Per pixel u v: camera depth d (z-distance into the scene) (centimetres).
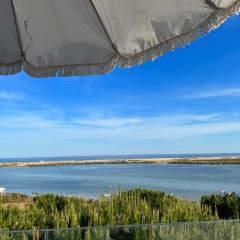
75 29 268
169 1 229
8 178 6950
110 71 272
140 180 5612
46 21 267
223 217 1085
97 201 948
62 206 969
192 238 482
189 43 240
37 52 281
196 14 232
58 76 283
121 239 472
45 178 6806
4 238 436
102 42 270
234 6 216
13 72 288
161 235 478
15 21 272
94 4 248
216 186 4369
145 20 245
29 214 790
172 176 6819
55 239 450
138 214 821
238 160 17150
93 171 10069
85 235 462
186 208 922
